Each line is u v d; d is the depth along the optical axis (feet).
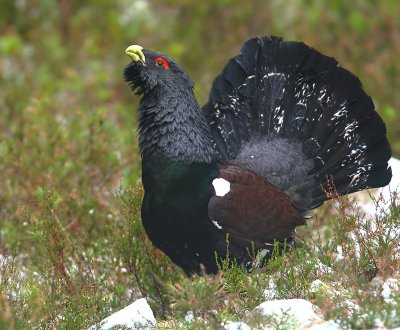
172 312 50.65
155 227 52.24
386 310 43.88
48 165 70.38
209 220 51.52
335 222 60.80
